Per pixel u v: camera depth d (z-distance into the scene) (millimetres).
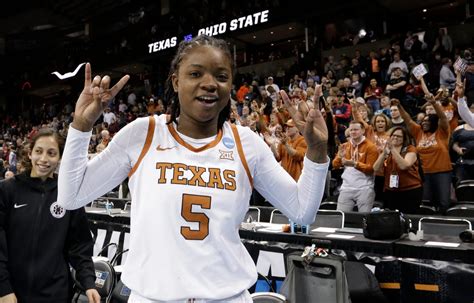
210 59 1016
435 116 4473
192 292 947
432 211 3951
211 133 1083
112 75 18203
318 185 1073
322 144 1054
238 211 1035
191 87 1013
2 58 21047
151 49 14367
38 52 20438
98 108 986
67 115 15961
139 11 17672
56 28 20812
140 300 975
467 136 4750
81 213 2012
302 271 2389
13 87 20828
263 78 12664
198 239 970
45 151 1938
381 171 4484
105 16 19406
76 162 1005
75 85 17953
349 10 12266
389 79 8430
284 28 13383
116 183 1091
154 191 995
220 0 13242
